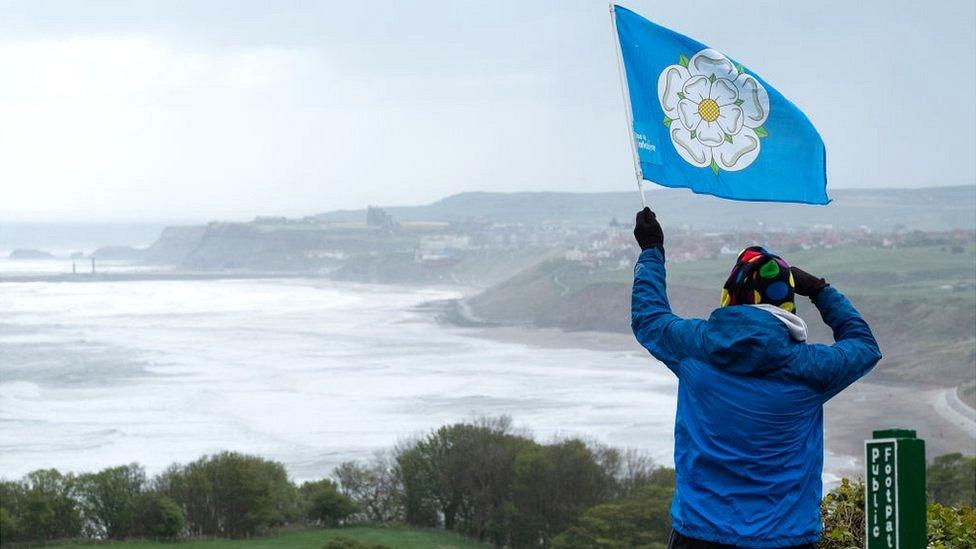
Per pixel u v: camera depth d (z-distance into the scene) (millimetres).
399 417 184375
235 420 181500
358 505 95125
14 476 130875
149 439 162250
